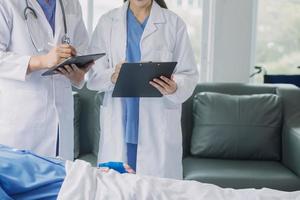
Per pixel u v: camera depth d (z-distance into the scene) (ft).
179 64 7.07
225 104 9.03
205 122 9.00
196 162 8.63
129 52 6.98
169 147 7.06
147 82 6.19
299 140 7.91
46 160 4.83
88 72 6.82
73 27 6.54
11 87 6.00
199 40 11.30
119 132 7.02
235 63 11.24
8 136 6.03
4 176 4.31
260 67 11.09
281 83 10.48
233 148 8.77
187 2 11.12
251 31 11.13
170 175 7.14
